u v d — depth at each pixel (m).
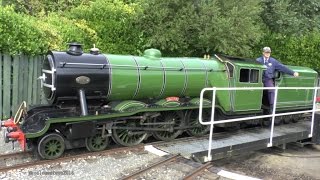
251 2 14.05
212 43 13.37
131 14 13.30
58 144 7.43
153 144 8.50
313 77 12.86
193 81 9.37
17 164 6.89
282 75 11.32
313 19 19.53
